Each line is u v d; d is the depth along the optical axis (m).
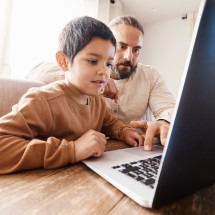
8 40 1.55
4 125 0.46
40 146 0.42
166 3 2.86
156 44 3.45
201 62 0.22
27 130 0.50
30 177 0.37
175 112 0.23
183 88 0.22
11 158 0.40
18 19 1.64
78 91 0.68
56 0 1.96
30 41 1.75
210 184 0.35
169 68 3.31
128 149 0.59
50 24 1.91
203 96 0.23
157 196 0.26
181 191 0.29
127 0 2.82
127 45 1.00
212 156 0.30
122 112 1.13
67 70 0.67
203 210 0.29
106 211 0.27
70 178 0.37
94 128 0.79
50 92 0.61
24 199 0.29
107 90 0.93
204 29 0.21
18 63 1.66
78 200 0.29
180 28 3.25
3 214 0.25
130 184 0.33
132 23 0.99
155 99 1.16
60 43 0.68
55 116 0.61
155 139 0.69
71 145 0.45
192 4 2.85
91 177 0.38
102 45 0.60
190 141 0.25
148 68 1.27
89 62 0.60
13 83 0.91
